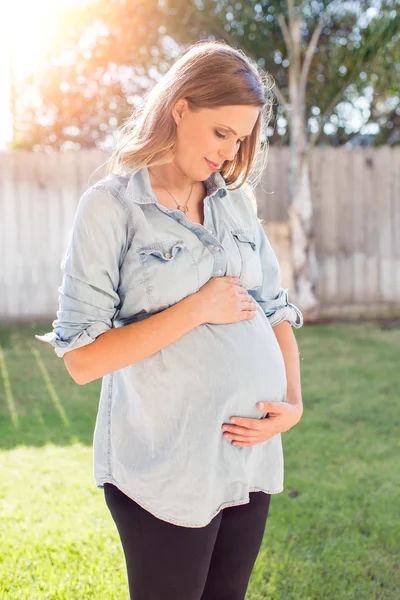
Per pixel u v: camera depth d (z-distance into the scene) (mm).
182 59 1702
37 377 5953
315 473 3846
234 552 1775
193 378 1662
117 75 10922
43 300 8641
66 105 11297
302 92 8516
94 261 1627
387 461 4027
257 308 1835
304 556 2979
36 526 3174
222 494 1709
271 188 8930
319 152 8938
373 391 5414
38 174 8539
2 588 2670
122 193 1664
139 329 1617
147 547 1677
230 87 1618
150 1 9266
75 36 10297
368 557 2982
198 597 1711
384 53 8680
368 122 11156
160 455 1659
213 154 1675
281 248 8852
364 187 9031
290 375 1989
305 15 8797
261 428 1718
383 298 9117
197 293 1682
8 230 8555
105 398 1785
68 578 2752
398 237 9109
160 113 1687
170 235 1682
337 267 9055
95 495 3525
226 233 1795
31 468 3871
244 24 8820
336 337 7586
